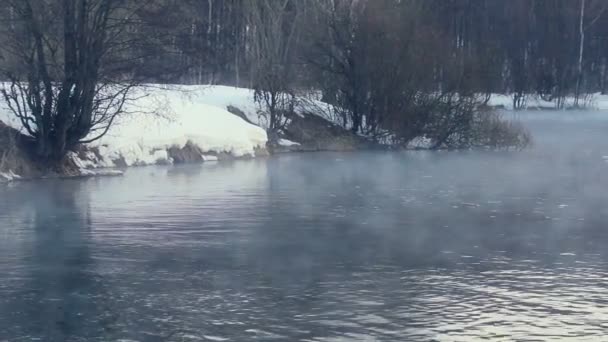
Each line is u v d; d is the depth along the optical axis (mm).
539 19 89062
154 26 33781
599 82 96625
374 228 23047
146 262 18828
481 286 16953
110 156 35594
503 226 23531
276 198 28016
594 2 96125
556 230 22984
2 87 33625
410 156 43312
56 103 32500
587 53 95500
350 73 47156
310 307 15445
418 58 47250
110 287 16781
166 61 35344
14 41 32156
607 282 17266
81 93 32625
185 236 21594
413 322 14617
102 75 33344
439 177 34719
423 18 51062
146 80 35062
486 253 20000
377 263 18891
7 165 31750
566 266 18688
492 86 56594
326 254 19766
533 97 86500
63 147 32844
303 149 44875
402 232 22516
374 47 46906
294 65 48219
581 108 86312
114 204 26344
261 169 36312
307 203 27156
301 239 21422
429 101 47281
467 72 47656
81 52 32344
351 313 15133
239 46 51125
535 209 26562
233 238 21469
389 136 47312
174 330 14172
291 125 45656
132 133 36719
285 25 50312
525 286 16938
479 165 39250
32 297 16047
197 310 15258
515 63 84312
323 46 47344
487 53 51031
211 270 18172
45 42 32969
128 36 33688
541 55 87500
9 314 15023
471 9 81750
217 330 14188
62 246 20344
